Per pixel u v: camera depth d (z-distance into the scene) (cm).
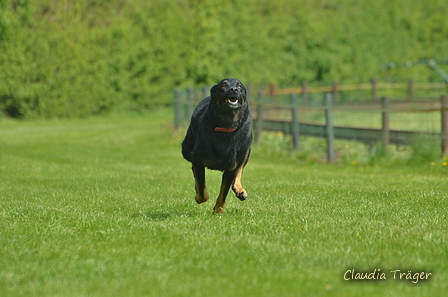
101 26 2931
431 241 670
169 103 3238
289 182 1199
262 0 3475
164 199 1012
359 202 945
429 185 1130
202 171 839
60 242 685
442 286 512
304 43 3547
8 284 539
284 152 1750
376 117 2598
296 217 826
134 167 1494
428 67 3991
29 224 796
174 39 3145
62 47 2795
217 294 500
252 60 3388
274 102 1884
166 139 2134
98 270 573
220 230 738
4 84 2680
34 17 2722
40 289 521
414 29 3981
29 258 621
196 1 3231
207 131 802
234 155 812
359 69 3712
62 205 962
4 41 2639
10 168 1463
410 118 2447
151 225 767
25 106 2781
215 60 3275
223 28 3306
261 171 1429
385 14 3897
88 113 2959
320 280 530
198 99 2242
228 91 760
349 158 1575
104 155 1748
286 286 516
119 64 2980
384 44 3838
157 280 538
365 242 668
